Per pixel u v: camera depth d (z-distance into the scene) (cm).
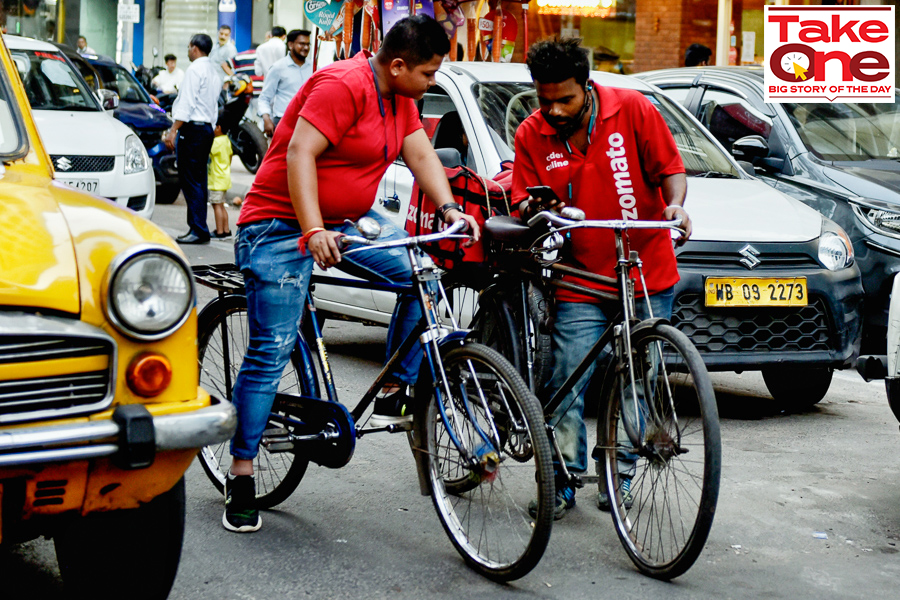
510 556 361
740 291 548
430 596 351
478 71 641
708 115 833
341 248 363
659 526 375
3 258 277
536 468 348
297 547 390
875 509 449
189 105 1091
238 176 1631
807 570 383
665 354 367
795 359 562
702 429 350
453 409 377
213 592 349
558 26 1458
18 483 272
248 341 417
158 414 284
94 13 2602
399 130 400
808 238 574
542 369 437
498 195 486
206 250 1083
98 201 319
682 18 1502
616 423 392
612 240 414
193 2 2480
